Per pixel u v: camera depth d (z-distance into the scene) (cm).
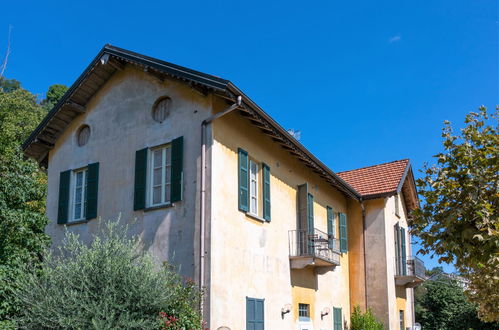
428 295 3334
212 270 1193
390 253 2141
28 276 1124
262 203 1455
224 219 1266
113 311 1020
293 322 1555
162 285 1094
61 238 1521
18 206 1283
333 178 1859
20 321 1066
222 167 1288
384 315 2039
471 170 955
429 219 987
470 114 1003
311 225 1733
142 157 1387
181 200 1272
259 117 1351
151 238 1309
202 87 1282
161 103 1407
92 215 1452
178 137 1324
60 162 1611
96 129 1538
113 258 1098
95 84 1550
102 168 1480
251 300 1332
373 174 2298
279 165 1593
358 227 2159
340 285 2009
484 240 889
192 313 1126
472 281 1041
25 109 2266
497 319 1009
